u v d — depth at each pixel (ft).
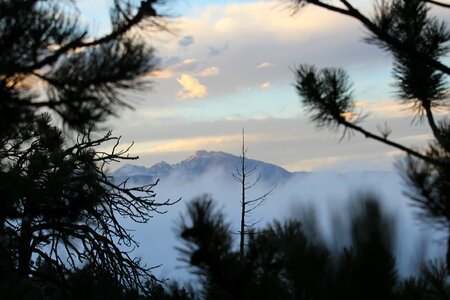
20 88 12.37
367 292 6.80
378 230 6.41
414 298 8.06
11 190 20.52
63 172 31.07
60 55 12.58
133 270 38.81
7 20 11.77
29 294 14.39
